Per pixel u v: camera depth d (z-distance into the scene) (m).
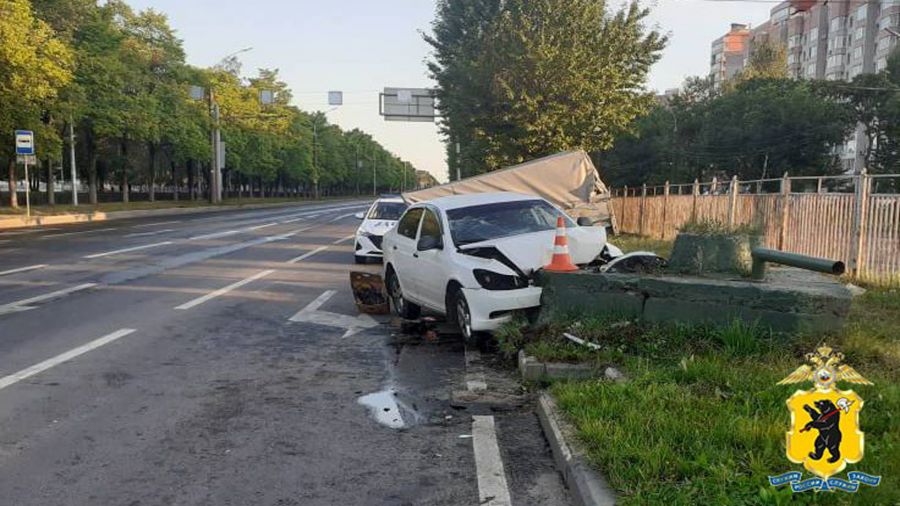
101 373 6.41
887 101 50.00
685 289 6.20
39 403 5.51
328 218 39.31
